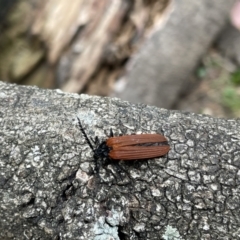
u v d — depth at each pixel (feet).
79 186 0.17
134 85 0.48
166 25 0.46
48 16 0.45
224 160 0.18
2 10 0.45
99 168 0.18
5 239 0.17
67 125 0.19
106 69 0.46
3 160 0.17
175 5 0.46
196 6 0.46
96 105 0.20
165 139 0.19
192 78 0.57
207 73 0.57
